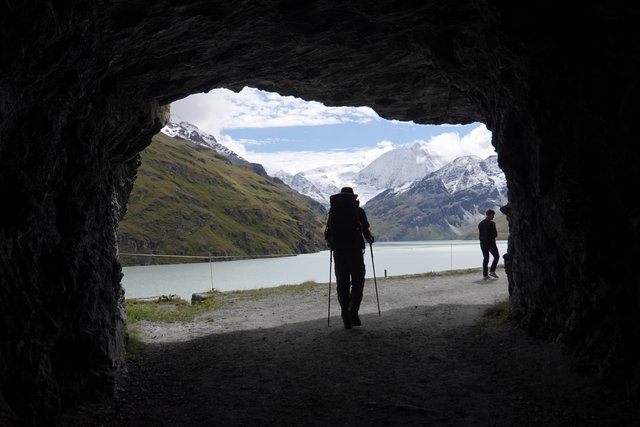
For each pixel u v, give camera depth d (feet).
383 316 40.57
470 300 46.16
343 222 36.14
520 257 32.22
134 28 20.65
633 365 19.44
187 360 29.89
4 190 15.60
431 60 31.71
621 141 19.83
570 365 23.25
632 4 16.83
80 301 22.20
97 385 22.67
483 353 27.76
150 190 506.89
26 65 14.46
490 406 20.26
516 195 31.76
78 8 15.17
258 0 22.67
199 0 20.75
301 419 20.01
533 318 29.73
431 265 128.57
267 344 32.94
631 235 20.18
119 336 29.25
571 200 23.27
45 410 17.78
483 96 34.55
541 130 25.26
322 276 108.47
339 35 28.14
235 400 22.39
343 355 28.91
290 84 38.01
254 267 153.28
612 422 17.60
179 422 19.99
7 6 12.39
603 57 19.95
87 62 18.47
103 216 27.37
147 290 79.20
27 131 16.37
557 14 20.57
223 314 46.88
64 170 20.70
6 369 15.87
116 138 28.96
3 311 15.71
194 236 455.22
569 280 25.68
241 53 29.48
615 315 20.90
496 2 21.83
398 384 23.49
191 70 29.78
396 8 25.13
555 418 18.52
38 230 18.22
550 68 23.13
